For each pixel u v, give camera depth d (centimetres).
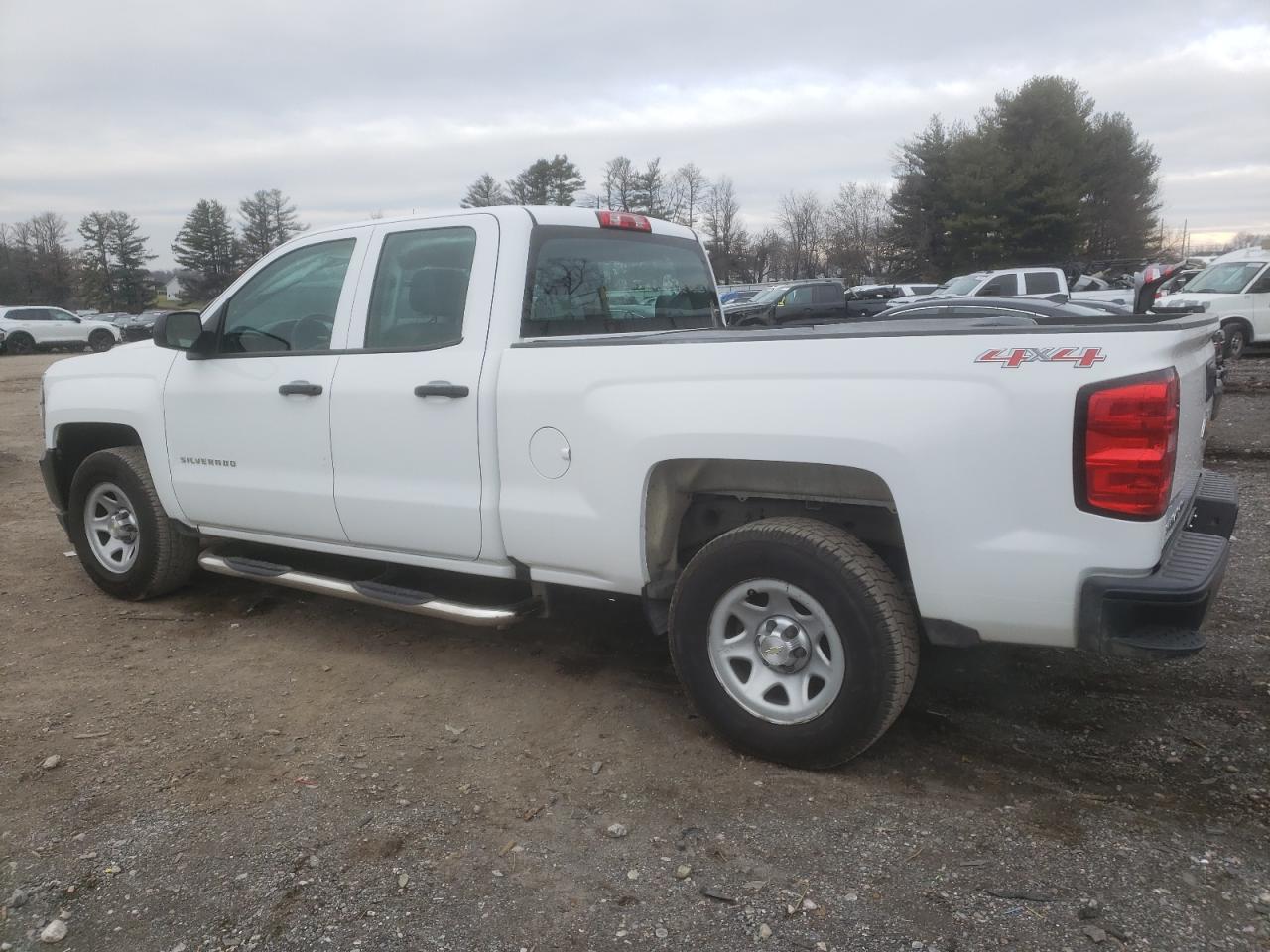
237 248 9481
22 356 3228
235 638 479
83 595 549
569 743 361
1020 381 281
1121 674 409
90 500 534
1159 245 5666
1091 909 254
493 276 386
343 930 254
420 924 256
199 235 9319
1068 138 5028
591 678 421
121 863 286
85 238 9756
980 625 300
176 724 381
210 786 330
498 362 375
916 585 303
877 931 250
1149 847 283
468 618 390
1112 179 5231
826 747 322
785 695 339
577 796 321
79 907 266
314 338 440
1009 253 4925
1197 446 358
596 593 418
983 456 286
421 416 391
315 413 425
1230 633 448
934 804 311
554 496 363
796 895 265
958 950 241
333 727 377
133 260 9888
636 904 263
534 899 266
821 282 2167
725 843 292
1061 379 277
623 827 301
